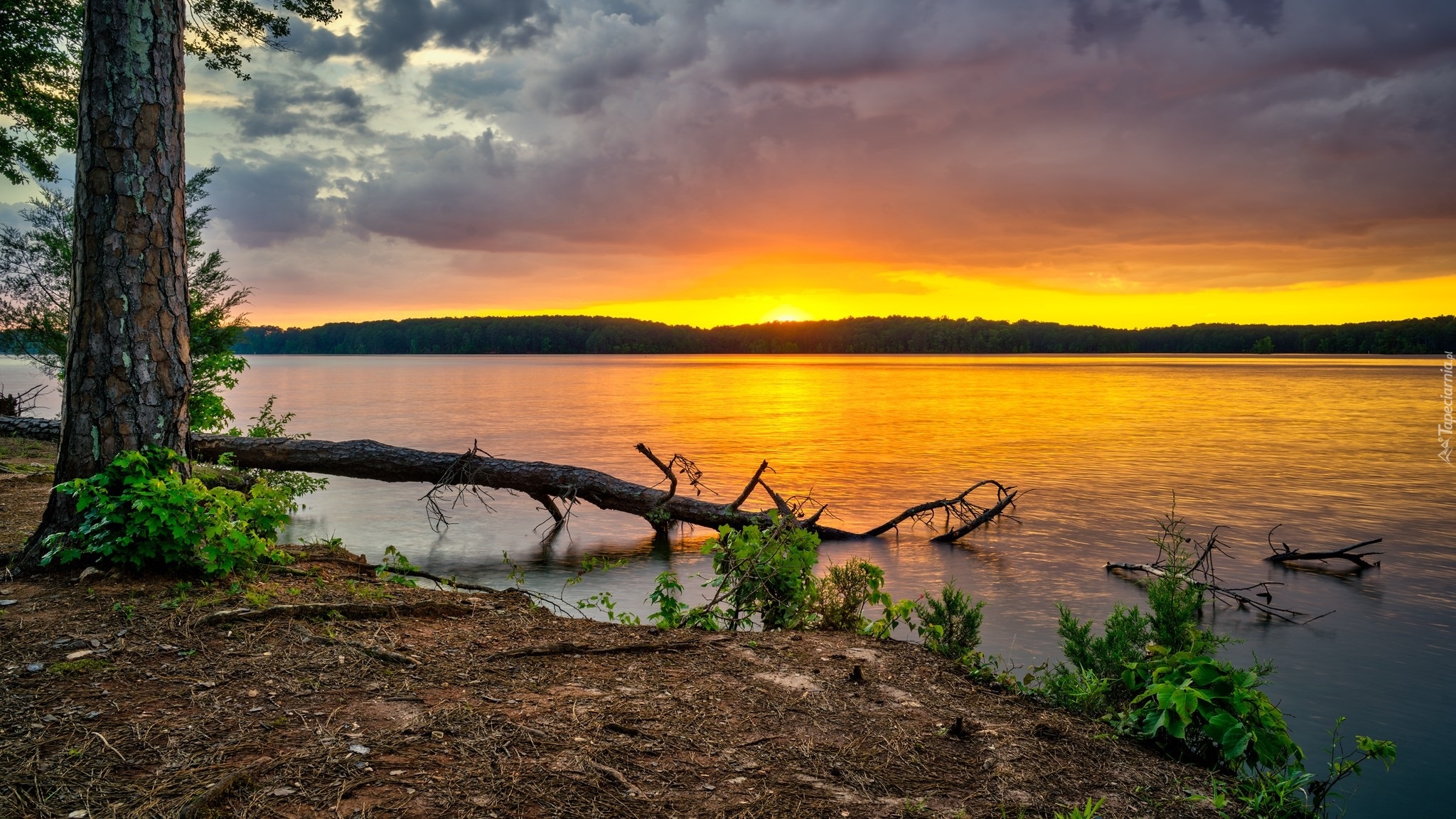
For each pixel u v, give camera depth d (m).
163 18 6.07
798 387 86.12
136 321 5.92
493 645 5.10
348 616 5.26
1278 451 33.06
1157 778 4.04
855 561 7.27
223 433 18.16
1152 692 4.57
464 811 3.02
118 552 5.51
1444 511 20.56
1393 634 11.45
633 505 15.91
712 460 28.38
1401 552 16.39
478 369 161.12
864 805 3.41
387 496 21.44
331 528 17.44
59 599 5.03
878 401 63.66
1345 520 19.38
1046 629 11.02
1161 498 22.16
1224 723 4.22
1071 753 4.22
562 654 5.02
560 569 14.02
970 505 17.72
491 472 16.02
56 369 17.58
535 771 3.39
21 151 17.25
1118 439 37.09
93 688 3.86
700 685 4.68
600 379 108.88
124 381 5.88
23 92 16.64
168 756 3.27
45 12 15.75
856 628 7.02
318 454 15.74
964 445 34.00
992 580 13.88
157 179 6.03
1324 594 13.57
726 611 7.38
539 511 19.91
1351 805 6.80
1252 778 4.23
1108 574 14.38
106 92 5.87
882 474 25.64
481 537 16.83
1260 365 199.00
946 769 3.86
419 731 3.68
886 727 4.29
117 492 5.77
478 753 3.51
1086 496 22.42
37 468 13.51
